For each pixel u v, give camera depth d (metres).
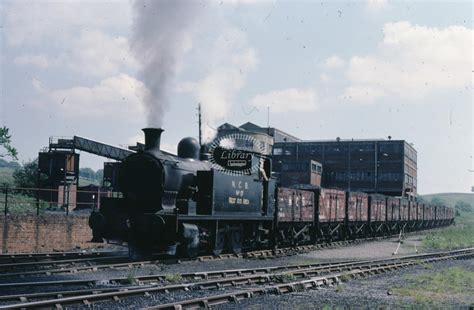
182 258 16.53
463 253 24.84
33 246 18.62
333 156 74.75
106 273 12.96
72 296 9.36
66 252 18.52
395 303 10.33
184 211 16.22
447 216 73.88
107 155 38.38
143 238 16.14
